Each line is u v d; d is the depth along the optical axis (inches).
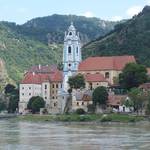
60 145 6565.0
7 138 7628.0
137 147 6254.9
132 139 7249.0
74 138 7539.4
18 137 7805.1
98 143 6766.7
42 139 7436.0
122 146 6373.0
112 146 6392.7
